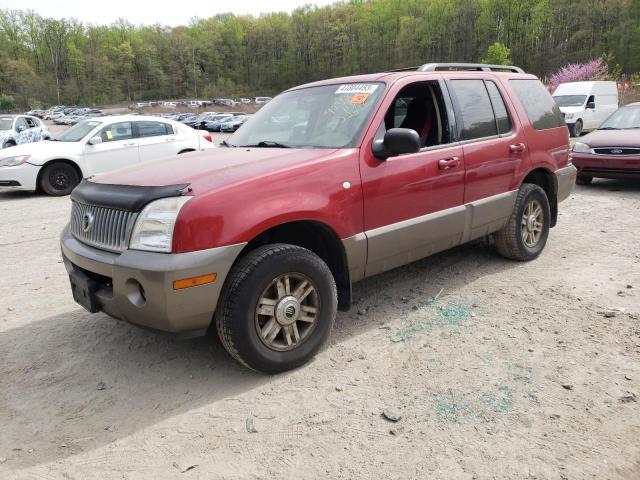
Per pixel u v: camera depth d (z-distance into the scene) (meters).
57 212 9.14
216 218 2.99
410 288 4.78
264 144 4.14
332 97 4.22
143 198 3.05
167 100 134.12
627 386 3.12
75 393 3.31
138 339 4.02
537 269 5.16
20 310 4.67
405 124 4.48
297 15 146.25
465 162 4.38
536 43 98.81
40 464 2.68
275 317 3.28
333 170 3.51
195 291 2.95
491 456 2.57
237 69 146.38
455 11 111.69
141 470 2.60
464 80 4.65
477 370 3.35
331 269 3.77
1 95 99.56
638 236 6.27
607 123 10.38
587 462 2.52
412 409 2.97
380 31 130.75
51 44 122.69
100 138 11.24
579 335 3.76
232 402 3.12
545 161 5.31
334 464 2.57
